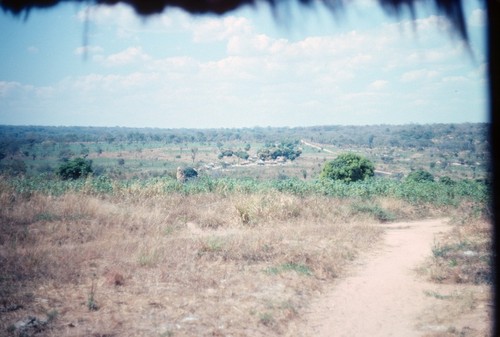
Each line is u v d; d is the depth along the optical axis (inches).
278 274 330.6
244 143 5772.6
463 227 537.0
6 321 226.1
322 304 275.7
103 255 372.2
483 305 255.3
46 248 384.2
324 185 924.0
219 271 333.4
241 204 631.8
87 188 673.6
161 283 301.4
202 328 227.3
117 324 229.1
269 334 224.7
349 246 456.8
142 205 619.5
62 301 260.8
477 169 2728.8
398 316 251.8
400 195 922.1
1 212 494.3
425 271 347.3
